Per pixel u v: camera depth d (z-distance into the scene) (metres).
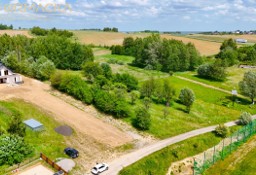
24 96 77.25
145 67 137.25
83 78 100.44
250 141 69.31
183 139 65.44
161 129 69.00
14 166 49.53
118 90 80.38
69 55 118.06
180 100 87.62
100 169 50.94
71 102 77.81
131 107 77.75
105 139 62.50
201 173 55.31
